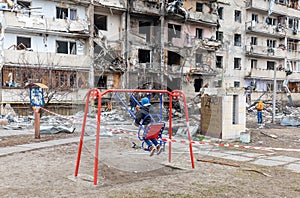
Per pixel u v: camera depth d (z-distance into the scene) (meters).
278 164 7.36
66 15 24.70
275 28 38.53
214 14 32.41
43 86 10.05
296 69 41.22
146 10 27.31
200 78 17.20
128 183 5.55
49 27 22.95
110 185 5.41
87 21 24.58
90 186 5.34
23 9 22.39
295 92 39.69
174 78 13.78
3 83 20.41
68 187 5.28
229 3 34.91
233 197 4.89
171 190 5.17
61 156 7.74
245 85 35.88
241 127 11.63
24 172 6.23
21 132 12.09
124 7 26.66
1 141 9.89
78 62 22.25
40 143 9.52
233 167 6.94
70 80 21.88
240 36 36.16
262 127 16.05
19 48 22.02
